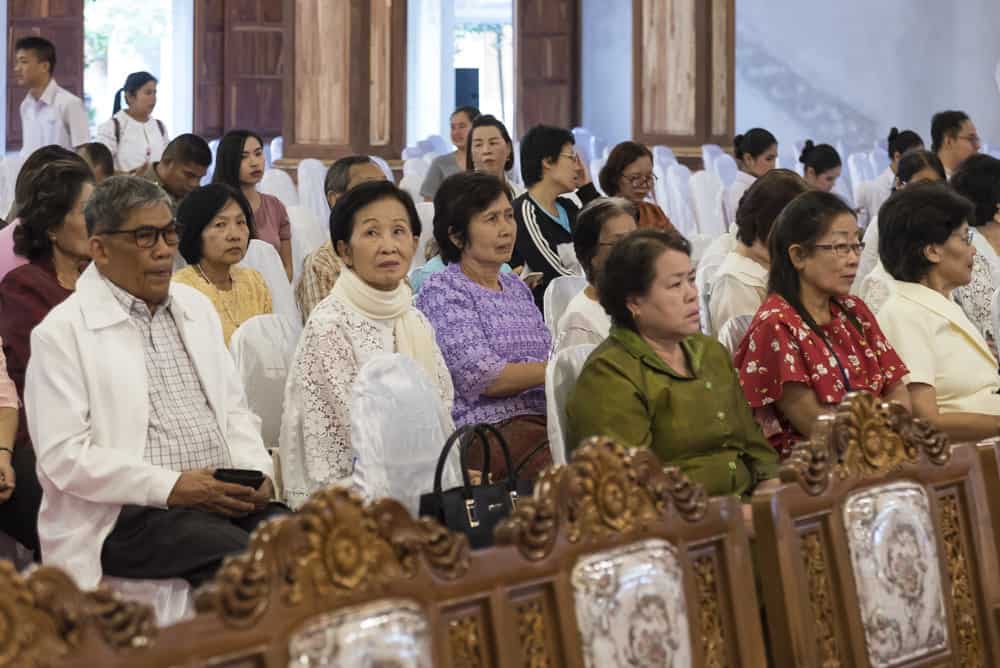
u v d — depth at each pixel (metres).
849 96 18.31
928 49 18.19
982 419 4.15
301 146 12.31
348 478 3.77
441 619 1.91
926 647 2.51
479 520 3.12
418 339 4.00
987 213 5.64
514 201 5.97
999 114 18.05
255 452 3.67
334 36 12.32
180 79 17.91
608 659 2.08
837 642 2.40
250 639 1.72
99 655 1.61
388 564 1.86
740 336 4.38
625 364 3.50
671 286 3.48
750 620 2.30
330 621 1.79
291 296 5.79
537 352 4.52
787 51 18.38
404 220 3.94
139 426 3.42
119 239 3.43
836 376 3.89
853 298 4.11
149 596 3.35
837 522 2.42
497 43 20.28
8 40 17.20
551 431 3.64
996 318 4.91
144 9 18.38
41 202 3.93
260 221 7.20
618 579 2.11
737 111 18.47
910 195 4.34
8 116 16.94
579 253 4.55
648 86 14.46
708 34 14.45
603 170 6.41
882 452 2.52
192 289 3.70
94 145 6.77
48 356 3.38
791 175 4.90
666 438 3.50
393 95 12.72
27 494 3.73
